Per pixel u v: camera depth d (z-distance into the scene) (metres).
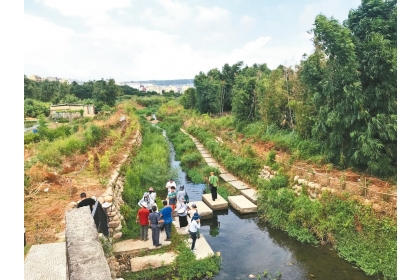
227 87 44.06
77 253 3.56
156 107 79.12
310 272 8.09
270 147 17.83
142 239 9.53
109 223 9.61
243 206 12.67
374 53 10.30
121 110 46.06
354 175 11.00
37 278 5.30
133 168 16.30
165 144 27.03
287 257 8.96
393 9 10.97
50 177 11.55
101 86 71.00
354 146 11.62
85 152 17.08
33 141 19.88
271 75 22.22
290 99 19.89
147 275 7.99
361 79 11.01
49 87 73.00
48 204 9.66
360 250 8.35
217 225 11.62
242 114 27.47
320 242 9.58
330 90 11.40
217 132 26.97
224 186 15.87
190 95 50.44
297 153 14.18
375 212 8.63
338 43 10.62
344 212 9.31
